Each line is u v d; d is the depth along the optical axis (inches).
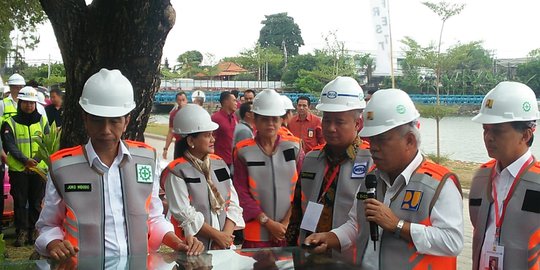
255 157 192.2
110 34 167.9
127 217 121.4
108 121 117.7
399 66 1850.4
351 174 139.6
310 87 1818.4
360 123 141.9
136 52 169.8
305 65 2075.5
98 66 170.4
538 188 115.3
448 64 909.8
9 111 315.9
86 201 119.5
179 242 121.7
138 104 175.6
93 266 97.0
